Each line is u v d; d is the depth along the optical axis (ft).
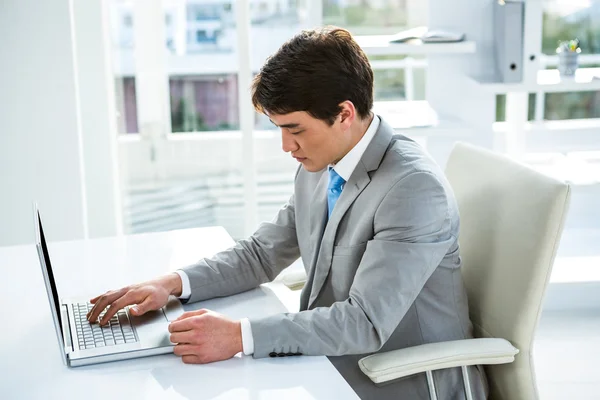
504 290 5.63
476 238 6.00
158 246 6.95
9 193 10.18
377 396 5.51
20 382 4.68
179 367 4.83
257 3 10.62
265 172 11.19
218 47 10.80
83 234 10.40
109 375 4.74
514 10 9.61
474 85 10.07
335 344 5.06
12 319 5.54
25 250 6.93
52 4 9.71
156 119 10.94
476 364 5.44
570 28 10.84
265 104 5.20
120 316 5.52
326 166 5.57
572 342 9.89
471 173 6.30
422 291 5.62
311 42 5.16
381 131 5.64
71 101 10.00
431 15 10.46
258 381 4.65
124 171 11.04
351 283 5.62
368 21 10.86
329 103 5.16
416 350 5.20
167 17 10.64
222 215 11.31
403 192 5.35
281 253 6.36
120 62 10.70
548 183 5.49
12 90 9.89
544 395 8.66
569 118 11.19
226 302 5.92
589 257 11.35
